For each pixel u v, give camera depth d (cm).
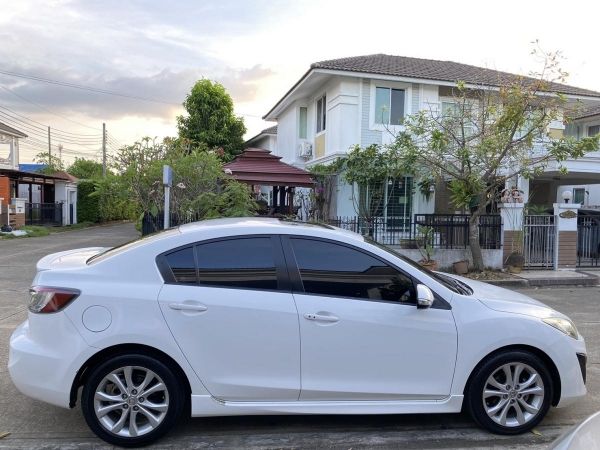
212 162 1203
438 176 1233
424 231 1200
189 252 381
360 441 385
